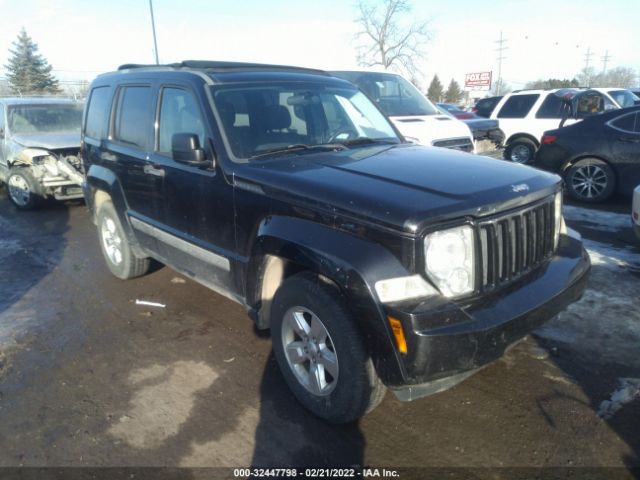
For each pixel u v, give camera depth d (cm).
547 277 293
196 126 369
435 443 279
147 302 475
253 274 322
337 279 255
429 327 237
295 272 324
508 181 288
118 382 348
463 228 255
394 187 273
